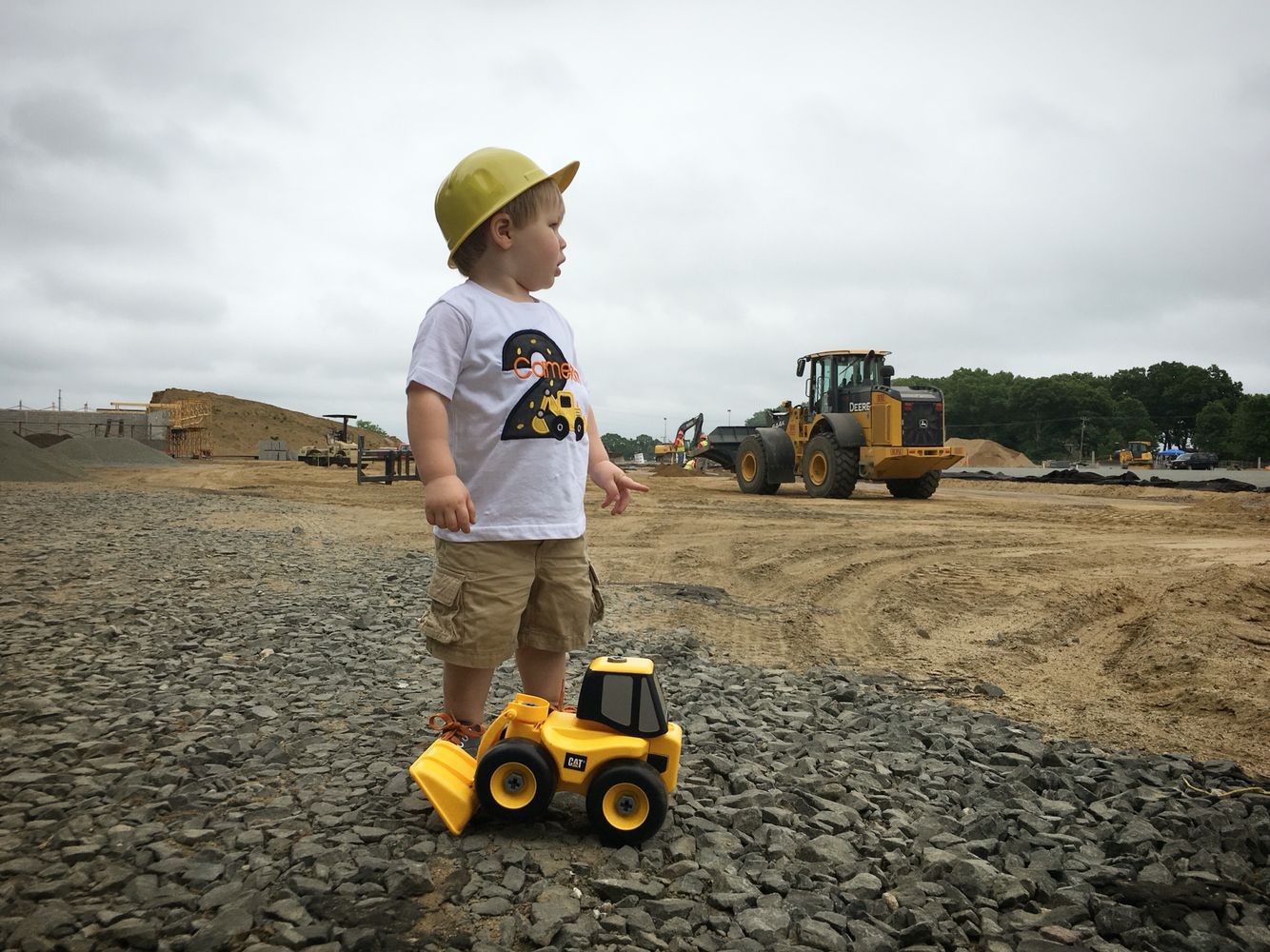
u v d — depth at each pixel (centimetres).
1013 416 12362
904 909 217
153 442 5475
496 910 206
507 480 258
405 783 284
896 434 1819
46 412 5188
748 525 1299
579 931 196
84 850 226
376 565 812
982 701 442
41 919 192
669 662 495
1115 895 229
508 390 260
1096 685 475
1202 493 2259
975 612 683
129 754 304
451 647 255
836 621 648
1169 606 635
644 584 789
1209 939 207
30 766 289
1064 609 673
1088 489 2475
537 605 273
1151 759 342
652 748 254
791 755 334
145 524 1105
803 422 2120
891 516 1470
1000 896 225
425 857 232
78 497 1570
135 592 622
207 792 273
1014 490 2481
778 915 210
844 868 238
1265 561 905
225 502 1578
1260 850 259
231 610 571
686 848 243
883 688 457
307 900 205
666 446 4803
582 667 471
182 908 202
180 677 411
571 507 268
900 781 314
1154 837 265
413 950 187
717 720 376
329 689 402
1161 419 13050
